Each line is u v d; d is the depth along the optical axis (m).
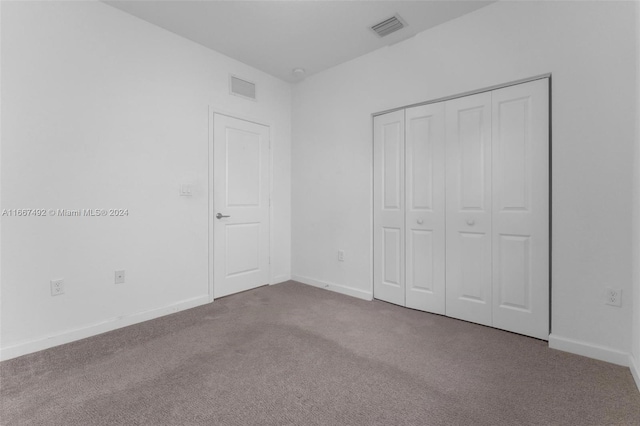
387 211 3.01
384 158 3.04
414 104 2.78
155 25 2.63
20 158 1.97
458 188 2.55
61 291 2.14
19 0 1.96
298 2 2.32
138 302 2.54
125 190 2.46
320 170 3.58
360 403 1.47
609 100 1.82
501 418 1.36
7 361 1.88
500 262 2.34
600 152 1.85
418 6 2.35
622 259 1.79
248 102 3.40
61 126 2.14
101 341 2.16
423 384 1.62
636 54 1.72
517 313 2.26
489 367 1.79
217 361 1.87
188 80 2.87
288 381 1.66
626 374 1.69
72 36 2.18
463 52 2.46
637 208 1.67
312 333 2.29
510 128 2.28
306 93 3.72
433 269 2.71
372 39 2.83
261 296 3.23
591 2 1.88
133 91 2.50
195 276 2.94
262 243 3.60
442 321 2.53
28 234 2.01
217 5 2.36
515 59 2.20
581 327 1.93
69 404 1.46
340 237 3.38
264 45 2.96
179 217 2.81
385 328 2.38
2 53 1.91
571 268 1.96
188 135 2.88
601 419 1.35
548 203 2.12
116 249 2.41
